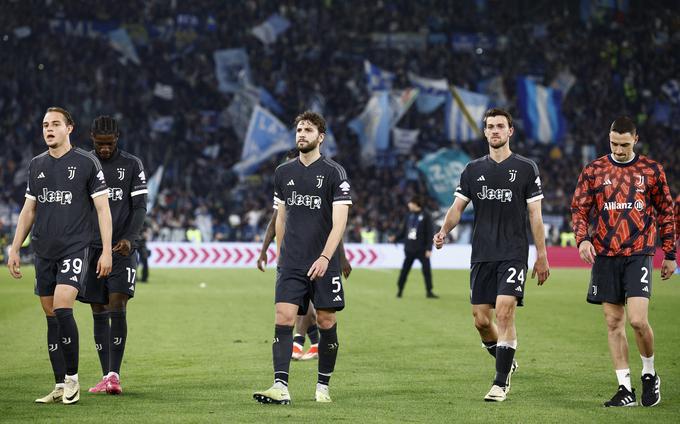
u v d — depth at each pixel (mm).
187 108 158500
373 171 149875
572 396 28203
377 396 27906
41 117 149875
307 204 26875
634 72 168875
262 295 73875
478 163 28906
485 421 23672
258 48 167250
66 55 157625
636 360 36469
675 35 172625
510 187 28219
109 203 29312
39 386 29688
